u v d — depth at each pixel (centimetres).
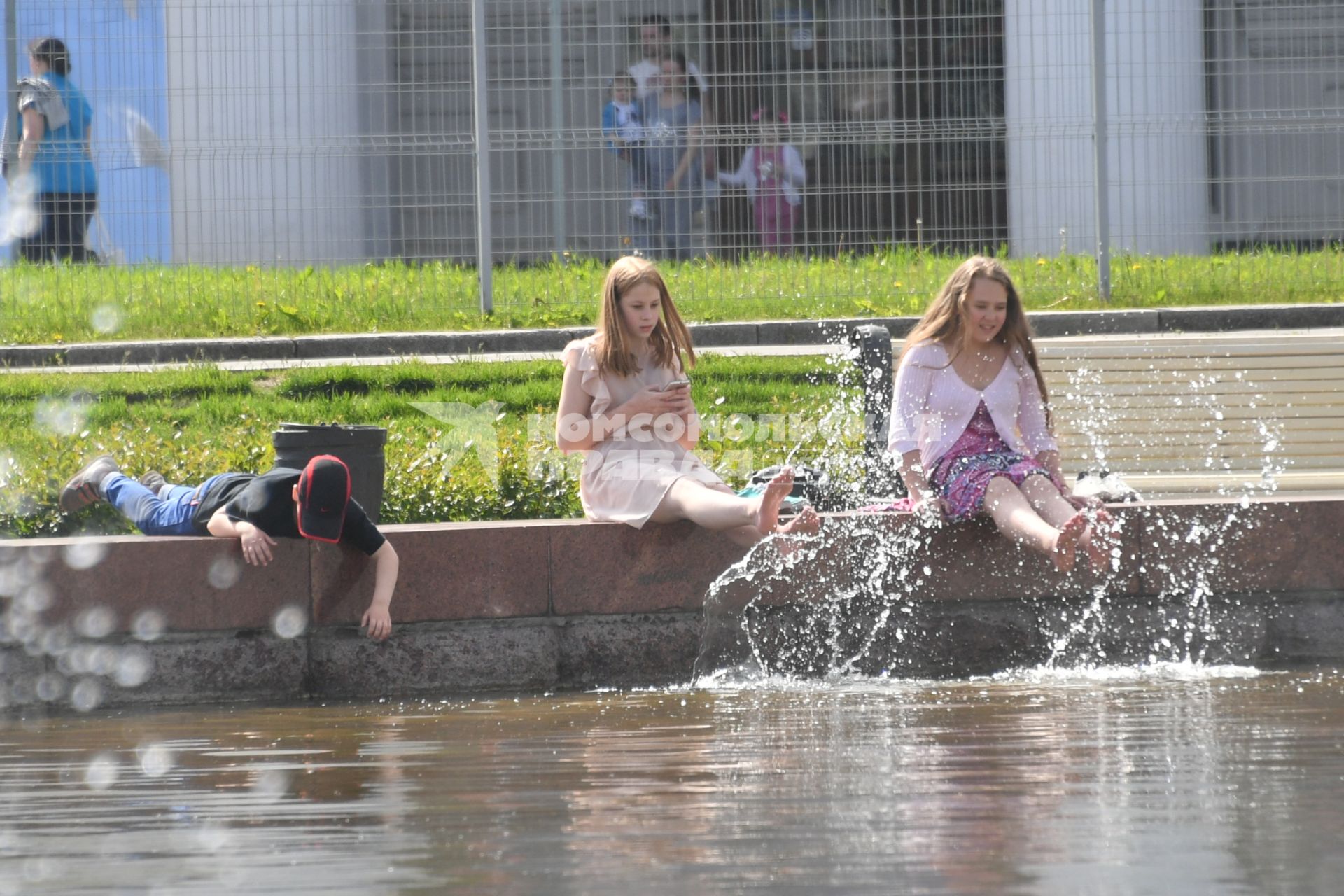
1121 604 2003
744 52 3769
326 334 3700
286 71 3744
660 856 1001
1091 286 3853
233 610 1886
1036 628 1998
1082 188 3834
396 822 1119
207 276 3753
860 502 2356
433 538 1920
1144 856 982
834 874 952
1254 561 2002
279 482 1884
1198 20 3828
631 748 1412
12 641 1861
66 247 3706
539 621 1944
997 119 3800
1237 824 1059
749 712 1636
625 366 2009
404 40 3775
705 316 3738
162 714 1798
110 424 2956
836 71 3778
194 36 3712
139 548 1875
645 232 3812
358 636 1909
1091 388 2861
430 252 3819
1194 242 3866
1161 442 2844
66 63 3681
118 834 1109
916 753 1338
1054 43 3791
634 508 1948
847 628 1991
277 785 1288
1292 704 1596
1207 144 3850
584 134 3800
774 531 1825
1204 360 2881
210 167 3741
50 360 3559
